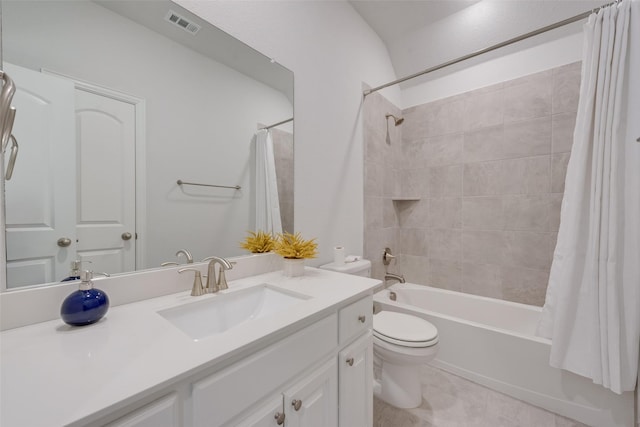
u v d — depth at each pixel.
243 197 1.29
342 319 0.96
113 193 0.90
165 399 0.52
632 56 1.29
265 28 1.38
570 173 1.43
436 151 2.45
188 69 1.09
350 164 2.00
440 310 2.28
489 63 2.17
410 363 1.40
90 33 0.85
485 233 2.22
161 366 0.53
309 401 0.81
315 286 1.10
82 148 0.83
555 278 1.46
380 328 1.48
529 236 2.03
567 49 1.87
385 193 2.44
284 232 1.49
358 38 2.07
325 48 1.75
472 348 1.67
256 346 0.67
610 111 1.31
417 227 2.57
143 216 0.97
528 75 2.01
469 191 2.29
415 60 2.41
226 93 1.22
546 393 1.44
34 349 0.59
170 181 1.04
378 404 1.50
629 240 1.26
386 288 2.44
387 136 2.45
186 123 1.08
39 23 0.76
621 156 1.30
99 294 0.73
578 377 1.36
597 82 1.37
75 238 0.82
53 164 0.78
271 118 1.42
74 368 0.52
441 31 2.19
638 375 1.23
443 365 1.79
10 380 0.48
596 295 1.30
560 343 1.36
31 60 0.75
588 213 1.38
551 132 1.94
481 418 1.39
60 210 0.79
